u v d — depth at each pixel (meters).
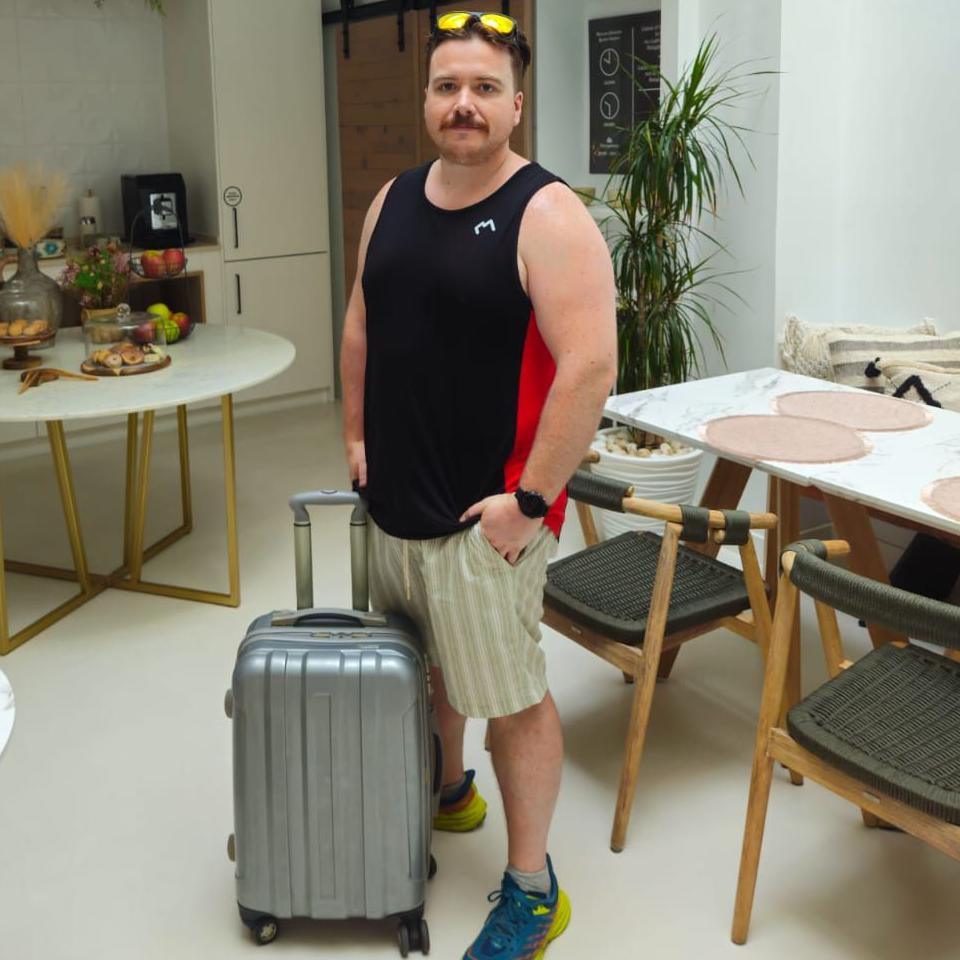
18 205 3.62
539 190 1.86
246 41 5.56
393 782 2.05
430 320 1.92
